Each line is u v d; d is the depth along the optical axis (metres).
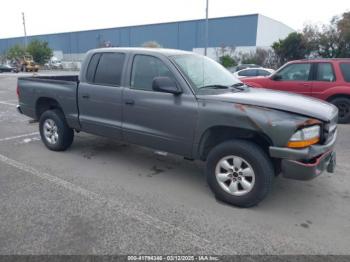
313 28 29.02
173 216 3.36
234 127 3.48
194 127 3.73
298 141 3.14
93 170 4.69
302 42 29.20
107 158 5.26
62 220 3.23
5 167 4.76
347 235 3.05
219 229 3.12
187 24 55.56
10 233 2.98
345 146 6.15
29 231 3.02
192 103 3.71
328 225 3.23
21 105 5.97
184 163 5.07
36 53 53.47
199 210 3.50
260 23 48.34
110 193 3.90
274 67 31.56
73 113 5.11
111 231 3.05
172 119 3.90
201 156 3.84
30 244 2.82
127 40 64.94
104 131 4.74
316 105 3.60
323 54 28.61
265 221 3.29
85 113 4.94
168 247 2.82
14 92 15.66
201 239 2.95
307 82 8.10
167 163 5.06
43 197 3.75
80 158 5.24
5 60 58.12
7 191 3.90
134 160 5.18
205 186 4.17
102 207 3.53
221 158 3.61
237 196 3.54
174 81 3.89
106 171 4.66
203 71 4.23
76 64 54.56
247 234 3.04
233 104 3.45
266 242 2.92
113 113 4.55
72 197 3.76
